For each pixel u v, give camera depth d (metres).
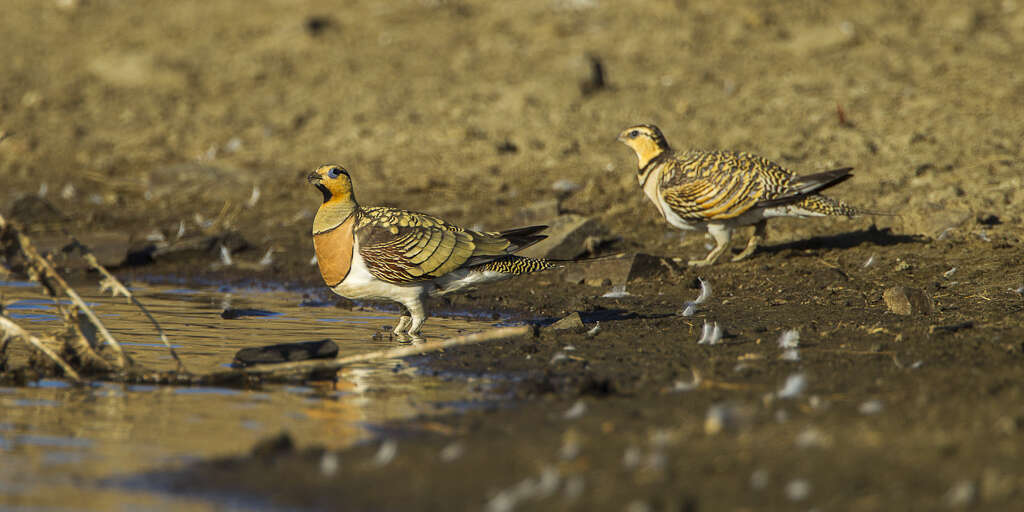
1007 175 18.11
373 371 10.55
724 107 23.25
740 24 28.08
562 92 24.97
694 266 15.21
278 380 10.25
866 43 26.25
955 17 27.08
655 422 8.43
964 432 7.75
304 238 18.69
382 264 11.82
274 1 33.91
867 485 6.91
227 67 29.06
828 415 8.38
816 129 21.33
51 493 7.22
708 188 14.51
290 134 24.36
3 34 32.78
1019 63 24.38
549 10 30.70
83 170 23.12
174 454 8.01
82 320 10.62
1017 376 9.35
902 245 15.43
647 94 24.58
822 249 15.63
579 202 19.30
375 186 20.77
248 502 7.05
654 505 6.73
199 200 21.23
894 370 9.77
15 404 9.38
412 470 7.50
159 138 24.75
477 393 9.65
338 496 7.10
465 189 20.38
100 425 8.75
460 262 11.91
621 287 14.15
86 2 35.66
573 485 6.96
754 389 9.34
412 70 27.61
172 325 12.82
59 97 27.66
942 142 19.98
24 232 10.26
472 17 31.27
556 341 11.59
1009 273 13.71
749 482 7.03
